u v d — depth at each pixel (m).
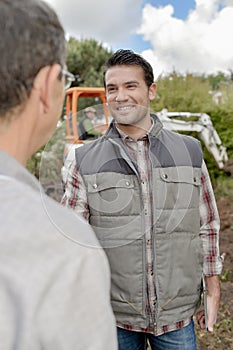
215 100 6.26
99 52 13.88
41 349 0.53
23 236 0.54
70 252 0.56
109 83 1.47
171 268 1.51
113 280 1.52
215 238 1.66
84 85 13.51
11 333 0.51
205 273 1.68
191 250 1.56
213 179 5.68
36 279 0.52
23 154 0.68
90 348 0.54
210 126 5.46
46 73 0.66
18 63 0.62
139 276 1.50
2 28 0.62
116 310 1.56
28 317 0.51
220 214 5.04
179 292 1.54
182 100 6.31
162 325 1.54
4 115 0.64
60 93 0.71
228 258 4.06
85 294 0.55
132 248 1.47
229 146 5.87
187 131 5.74
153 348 1.66
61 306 0.53
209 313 1.67
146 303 1.52
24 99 0.64
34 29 0.63
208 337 2.93
